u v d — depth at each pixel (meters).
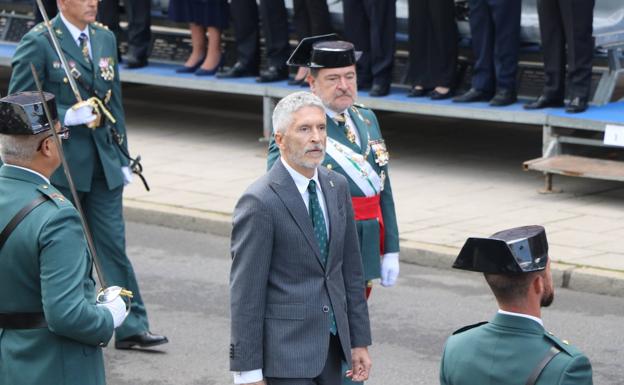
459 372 16.27
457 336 16.61
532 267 15.88
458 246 37.66
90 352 19.23
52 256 18.39
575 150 48.41
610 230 39.03
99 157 29.92
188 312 33.47
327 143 23.64
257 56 54.97
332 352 20.61
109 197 30.41
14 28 63.78
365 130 24.19
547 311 32.97
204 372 29.06
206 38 56.84
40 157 19.08
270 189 20.20
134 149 53.06
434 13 48.53
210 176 47.91
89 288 19.22
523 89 48.53
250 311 19.97
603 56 47.44
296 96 20.25
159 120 59.88
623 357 29.45
